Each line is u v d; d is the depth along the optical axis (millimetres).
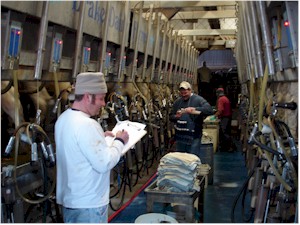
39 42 2248
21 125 2088
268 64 2584
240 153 7340
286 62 2471
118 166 4062
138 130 2344
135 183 4699
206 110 4309
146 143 5211
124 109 3889
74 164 1925
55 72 2520
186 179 2627
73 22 2695
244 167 6043
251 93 3902
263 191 2848
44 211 2346
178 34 8305
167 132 6785
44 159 2227
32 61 2295
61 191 2043
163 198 2574
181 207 2891
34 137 2168
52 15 2354
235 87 12602
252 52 3576
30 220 2592
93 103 1993
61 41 2600
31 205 2535
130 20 4301
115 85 4121
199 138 4430
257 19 3070
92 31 3047
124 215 3697
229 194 4496
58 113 2615
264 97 2758
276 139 2451
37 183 2477
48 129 3131
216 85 12672
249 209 3912
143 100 5062
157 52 5828
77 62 2801
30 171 2385
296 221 2135
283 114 3031
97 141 1915
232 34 8469
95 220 1979
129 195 4301
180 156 2744
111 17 3461
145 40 5012
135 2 4922
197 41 10852
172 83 7734
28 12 2113
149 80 5520
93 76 1983
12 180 2055
